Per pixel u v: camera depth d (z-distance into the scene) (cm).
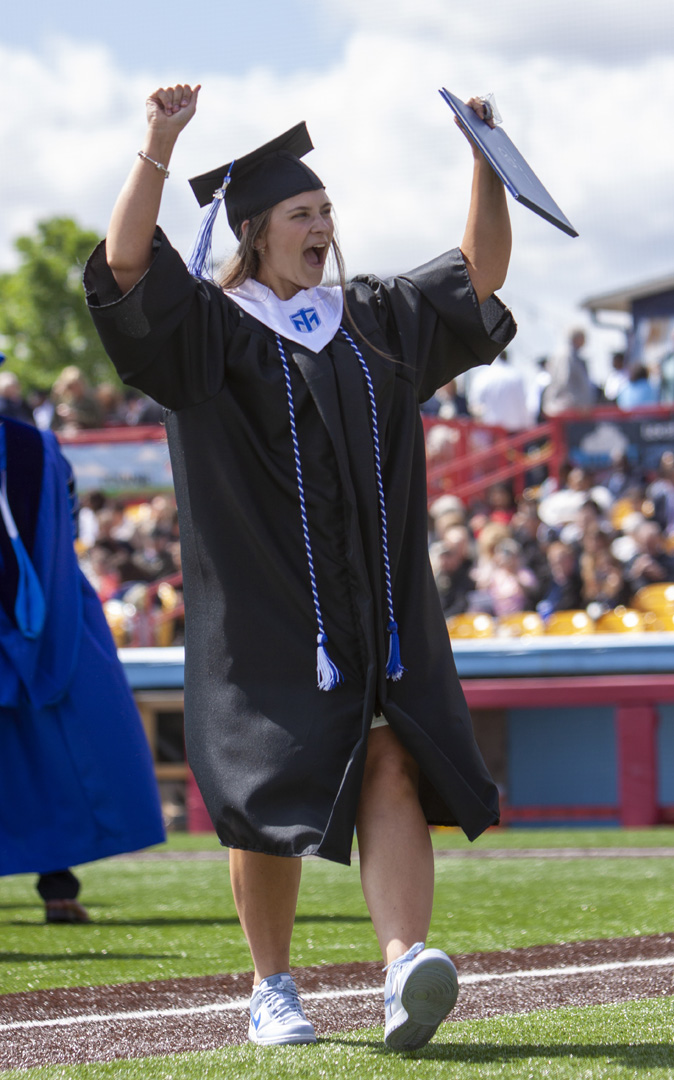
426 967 392
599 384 2514
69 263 8588
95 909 866
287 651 443
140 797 800
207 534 451
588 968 592
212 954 667
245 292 466
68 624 801
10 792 780
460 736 448
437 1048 432
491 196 486
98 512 2181
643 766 1527
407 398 466
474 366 491
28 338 8531
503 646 1595
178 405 448
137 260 430
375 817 436
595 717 1566
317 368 449
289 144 478
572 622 1731
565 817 1566
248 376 447
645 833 1393
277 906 457
